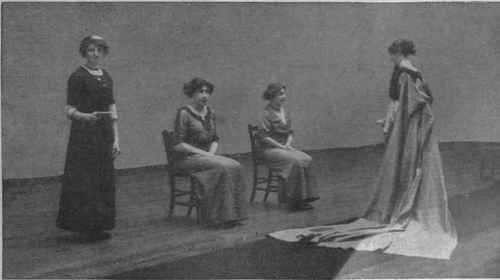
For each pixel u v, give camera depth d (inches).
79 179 317.4
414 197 364.2
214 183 335.3
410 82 363.6
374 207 360.5
